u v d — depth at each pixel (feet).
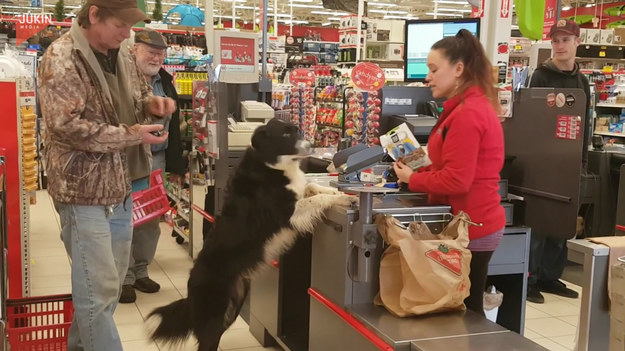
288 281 10.70
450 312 7.68
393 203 8.39
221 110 13.61
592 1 63.82
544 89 11.59
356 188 7.65
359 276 7.77
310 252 10.75
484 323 7.36
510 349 6.66
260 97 16.61
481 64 7.57
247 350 11.34
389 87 12.58
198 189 16.19
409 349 6.81
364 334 7.34
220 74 14.88
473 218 7.67
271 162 9.09
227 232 9.25
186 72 20.58
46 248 18.22
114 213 8.52
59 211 8.25
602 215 15.61
